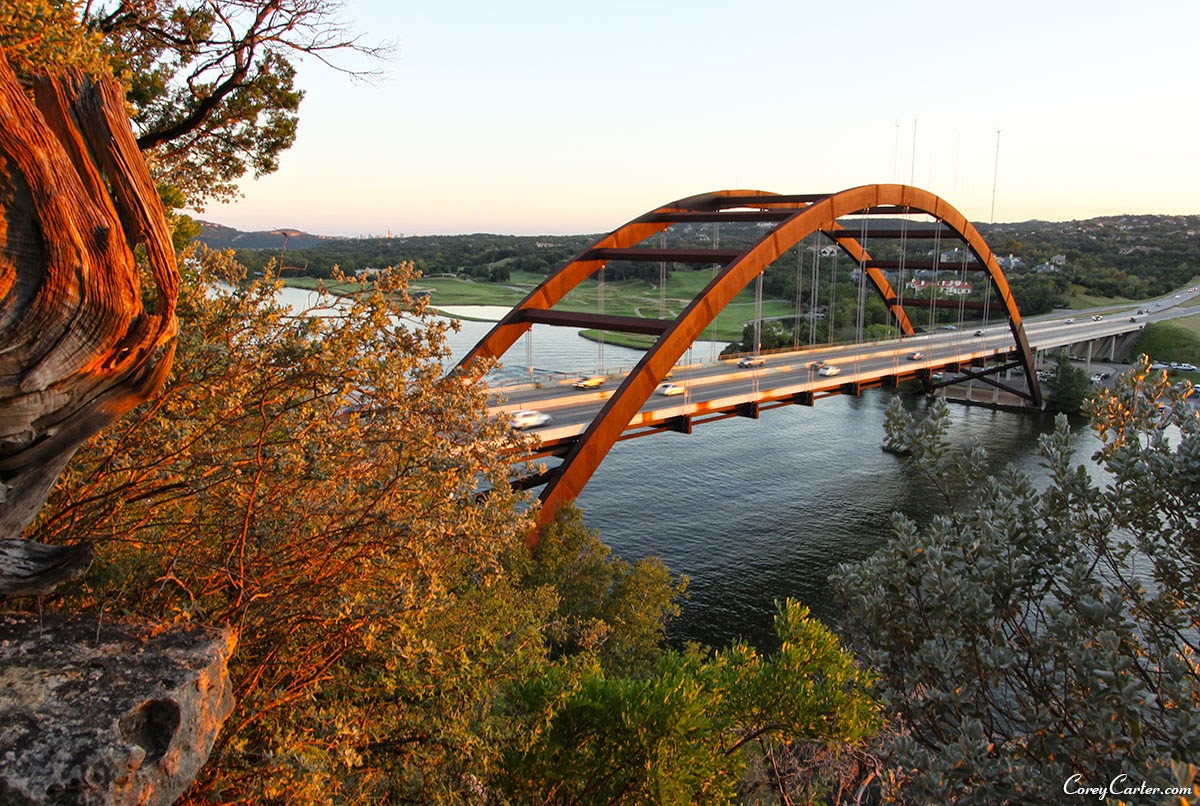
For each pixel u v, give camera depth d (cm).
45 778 452
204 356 736
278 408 793
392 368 771
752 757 1498
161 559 791
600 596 2452
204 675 564
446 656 941
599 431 2834
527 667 1030
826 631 1000
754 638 3259
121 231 537
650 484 5266
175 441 749
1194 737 611
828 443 6425
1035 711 732
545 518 2647
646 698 904
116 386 579
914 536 866
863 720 941
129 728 507
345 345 772
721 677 1046
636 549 4147
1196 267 16812
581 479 2811
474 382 858
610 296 16775
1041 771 676
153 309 593
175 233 1159
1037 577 865
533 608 1852
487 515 829
